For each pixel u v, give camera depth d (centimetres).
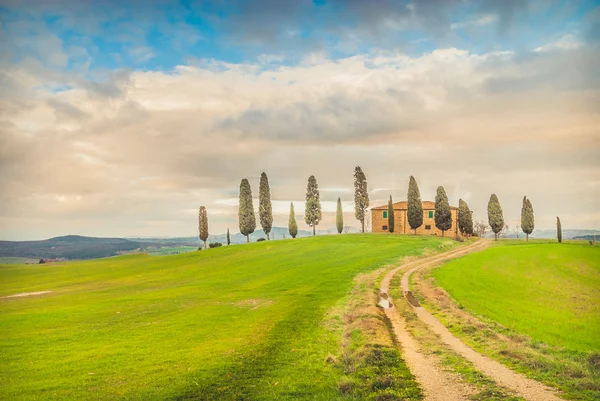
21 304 5378
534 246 9806
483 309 4191
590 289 6147
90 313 4362
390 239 10444
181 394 1983
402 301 4244
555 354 2452
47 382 2178
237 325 3509
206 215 14088
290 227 13912
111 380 2197
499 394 1742
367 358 2320
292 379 2136
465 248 9938
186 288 6066
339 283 5400
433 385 1895
